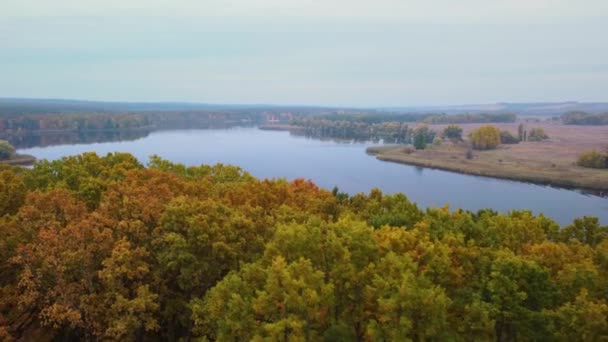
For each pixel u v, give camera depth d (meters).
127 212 43.59
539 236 48.81
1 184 51.38
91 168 66.81
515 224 49.03
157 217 43.69
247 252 43.34
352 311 34.09
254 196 56.38
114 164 72.19
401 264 33.12
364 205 69.19
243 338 31.80
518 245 45.88
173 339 43.06
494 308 32.47
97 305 37.72
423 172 193.38
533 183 173.12
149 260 42.06
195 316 36.12
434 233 46.19
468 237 47.53
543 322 32.62
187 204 44.31
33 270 37.75
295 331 29.12
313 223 40.50
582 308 31.12
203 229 41.25
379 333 29.38
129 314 36.66
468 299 35.28
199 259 41.25
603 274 39.53
